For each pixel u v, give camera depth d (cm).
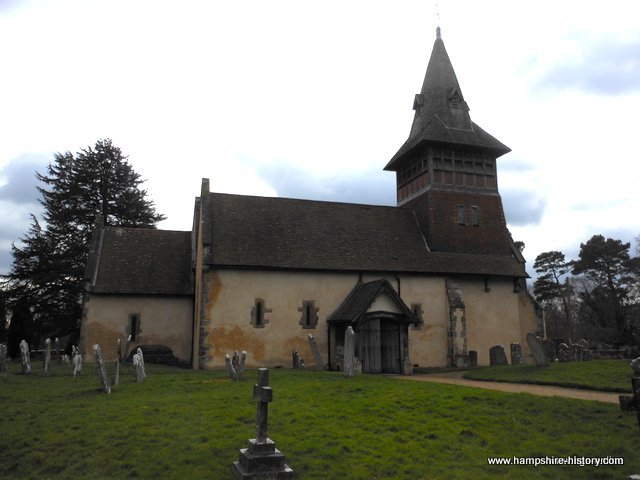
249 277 2384
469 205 2972
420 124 3241
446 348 2633
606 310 5125
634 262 5003
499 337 2775
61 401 1279
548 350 2583
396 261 2656
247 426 1008
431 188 2912
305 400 1247
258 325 2352
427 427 1000
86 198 4375
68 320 3941
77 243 4081
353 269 2522
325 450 870
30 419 1102
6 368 1994
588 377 1559
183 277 2838
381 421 1045
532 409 1116
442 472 783
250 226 2586
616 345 3462
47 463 854
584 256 5378
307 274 2478
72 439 949
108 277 2697
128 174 4547
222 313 2309
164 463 822
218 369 2245
